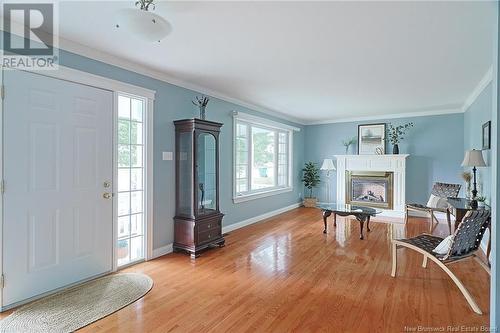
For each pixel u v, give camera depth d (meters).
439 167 5.98
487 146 3.77
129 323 2.12
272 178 6.41
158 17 1.78
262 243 4.16
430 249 2.75
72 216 2.71
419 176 6.18
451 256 2.58
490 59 3.04
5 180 2.26
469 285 2.76
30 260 2.42
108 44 2.71
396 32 2.43
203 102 3.96
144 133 3.41
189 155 3.69
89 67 2.82
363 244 4.11
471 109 4.93
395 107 5.66
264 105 5.51
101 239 2.97
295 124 7.18
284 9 2.07
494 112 1.91
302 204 7.54
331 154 7.25
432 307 2.35
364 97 4.81
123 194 3.26
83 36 2.54
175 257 3.56
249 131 5.54
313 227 5.16
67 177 2.66
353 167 6.70
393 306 2.37
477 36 2.49
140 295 2.55
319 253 3.71
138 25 1.81
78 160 2.75
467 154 3.78
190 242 3.61
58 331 2.01
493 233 1.91
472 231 2.59
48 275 2.54
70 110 2.67
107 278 2.91
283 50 2.84
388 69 3.39
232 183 4.97
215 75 3.64
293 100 5.07
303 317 2.21
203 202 3.80
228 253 3.71
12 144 2.29
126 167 3.29
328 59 3.07
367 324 2.12
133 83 3.26
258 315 2.24
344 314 2.25
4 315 2.20
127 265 3.23
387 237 4.49
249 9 2.07
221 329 2.05
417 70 3.41
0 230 2.24
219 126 4.05
